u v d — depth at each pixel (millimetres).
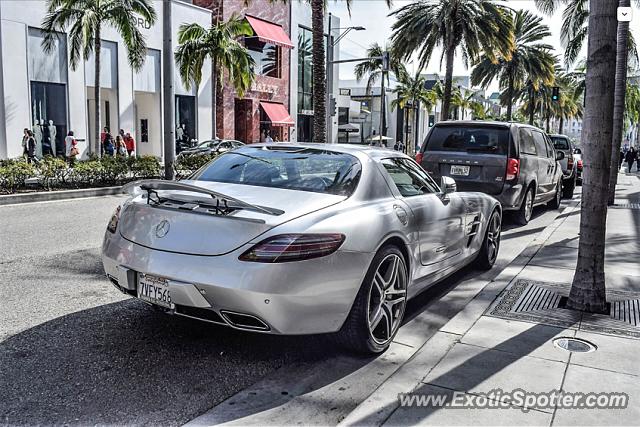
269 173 4469
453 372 3691
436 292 5809
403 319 4969
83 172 15297
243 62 27031
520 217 10344
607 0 4742
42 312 4832
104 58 25219
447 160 9617
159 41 28031
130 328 4484
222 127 32438
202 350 4102
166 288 3578
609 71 4801
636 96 58125
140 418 3145
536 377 3617
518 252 7941
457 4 25859
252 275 3361
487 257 6594
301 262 3441
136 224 3881
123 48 25938
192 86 30250
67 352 3998
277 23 36969
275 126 37094
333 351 4168
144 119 28953
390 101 68438
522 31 37531
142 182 3867
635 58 28609
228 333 4434
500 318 4777
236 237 3479
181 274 3496
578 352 4035
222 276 3400
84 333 4363
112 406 3266
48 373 3660
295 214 3646
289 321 3463
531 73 37938
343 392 3529
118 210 4164
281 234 3453
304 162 4559
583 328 4539
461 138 9688
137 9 20875
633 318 4824
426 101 59312
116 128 26109
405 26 27344
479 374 3664
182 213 3707
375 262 3939
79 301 5160
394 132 69312
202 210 3699
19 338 4234
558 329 4516
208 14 30703
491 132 9523
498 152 9367
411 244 4449
